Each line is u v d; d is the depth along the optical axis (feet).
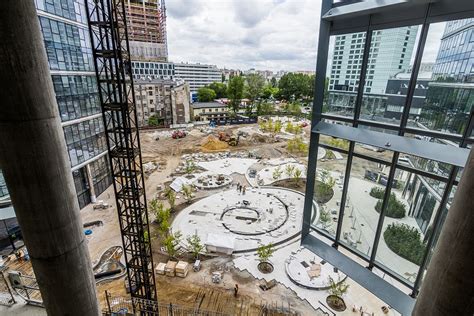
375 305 59.93
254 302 61.00
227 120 266.16
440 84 23.91
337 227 35.81
